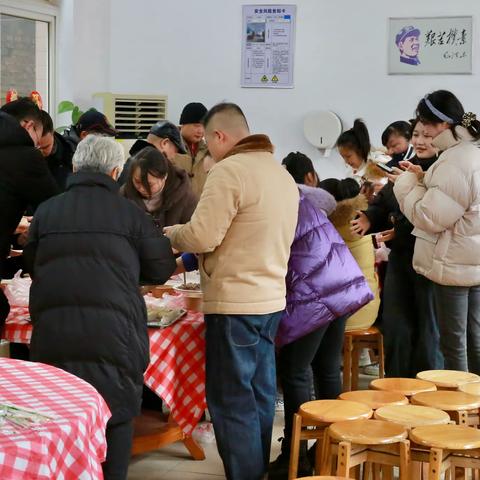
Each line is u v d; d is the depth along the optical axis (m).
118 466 3.18
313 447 4.04
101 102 7.13
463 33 6.89
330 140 7.06
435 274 4.19
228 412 3.54
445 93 4.16
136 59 7.44
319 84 7.17
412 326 4.71
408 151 5.64
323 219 3.88
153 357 3.60
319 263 3.75
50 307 3.12
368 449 3.11
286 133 7.26
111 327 3.10
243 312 3.46
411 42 6.97
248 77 7.28
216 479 3.98
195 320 3.83
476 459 3.06
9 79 7.04
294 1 7.15
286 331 3.73
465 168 4.05
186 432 3.79
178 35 7.37
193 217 3.42
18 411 2.10
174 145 5.57
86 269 3.11
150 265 3.22
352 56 7.09
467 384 3.73
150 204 4.62
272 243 3.50
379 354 5.00
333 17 7.09
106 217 3.15
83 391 2.37
